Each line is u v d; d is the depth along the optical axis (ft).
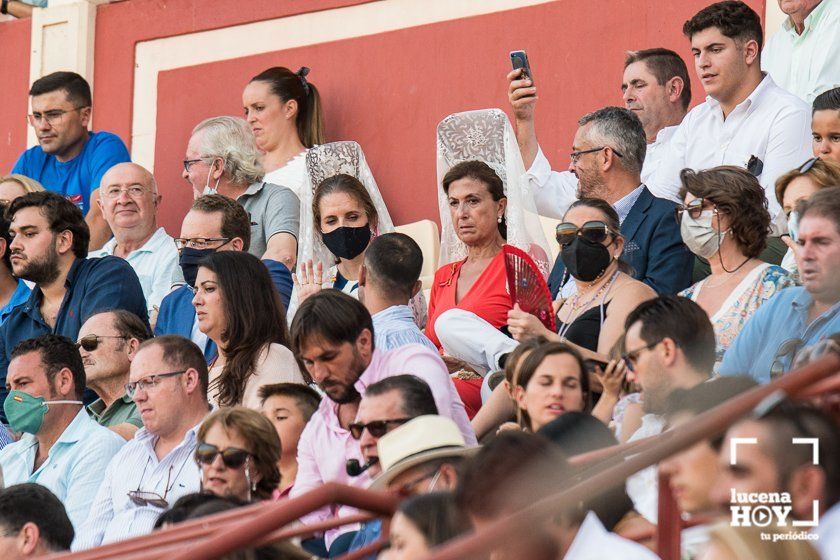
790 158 115.14
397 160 148.97
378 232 128.98
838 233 77.97
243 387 98.58
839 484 50.26
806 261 78.48
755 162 115.14
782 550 49.73
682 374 74.84
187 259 118.42
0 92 174.29
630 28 138.92
